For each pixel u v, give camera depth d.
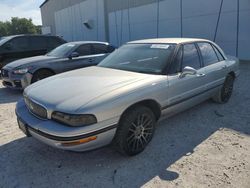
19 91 6.95
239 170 2.77
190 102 3.94
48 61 6.66
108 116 2.66
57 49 7.66
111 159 3.08
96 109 2.57
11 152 3.31
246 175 2.68
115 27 18.56
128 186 2.56
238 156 3.06
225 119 4.26
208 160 2.99
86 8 22.45
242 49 10.71
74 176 2.76
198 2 11.99
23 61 6.72
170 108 3.52
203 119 4.28
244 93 5.83
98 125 2.60
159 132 3.79
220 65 4.65
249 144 3.36
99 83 3.08
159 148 3.31
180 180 2.62
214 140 3.49
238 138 3.54
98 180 2.68
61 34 29.77
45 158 3.14
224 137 3.58
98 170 2.86
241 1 10.30
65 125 2.57
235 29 10.78
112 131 2.74
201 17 12.03
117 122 2.77
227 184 2.54
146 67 3.63
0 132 3.98
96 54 7.67
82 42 7.54
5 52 9.02
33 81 6.45
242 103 5.09
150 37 15.34
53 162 3.05
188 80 3.72
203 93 4.22
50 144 2.66
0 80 8.76
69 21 26.72
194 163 2.93
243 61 10.42
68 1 25.95
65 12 27.31
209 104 5.06
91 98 2.67
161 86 3.26
